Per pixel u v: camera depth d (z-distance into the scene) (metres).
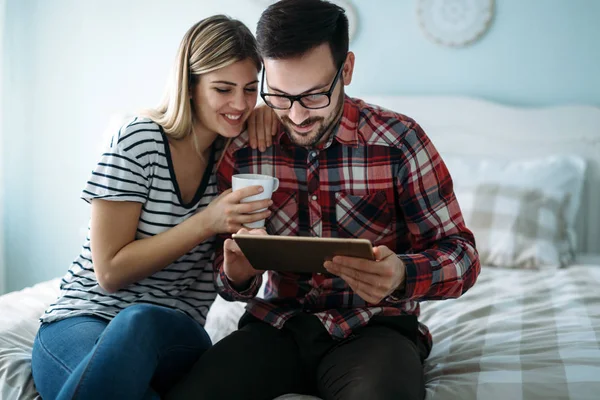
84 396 1.17
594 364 1.46
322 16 1.37
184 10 3.25
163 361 1.38
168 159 1.54
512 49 3.01
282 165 1.56
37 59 3.35
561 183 2.70
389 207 1.53
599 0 2.91
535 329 1.74
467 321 1.88
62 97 3.36
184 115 1.54
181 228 1.48
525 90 3.02
